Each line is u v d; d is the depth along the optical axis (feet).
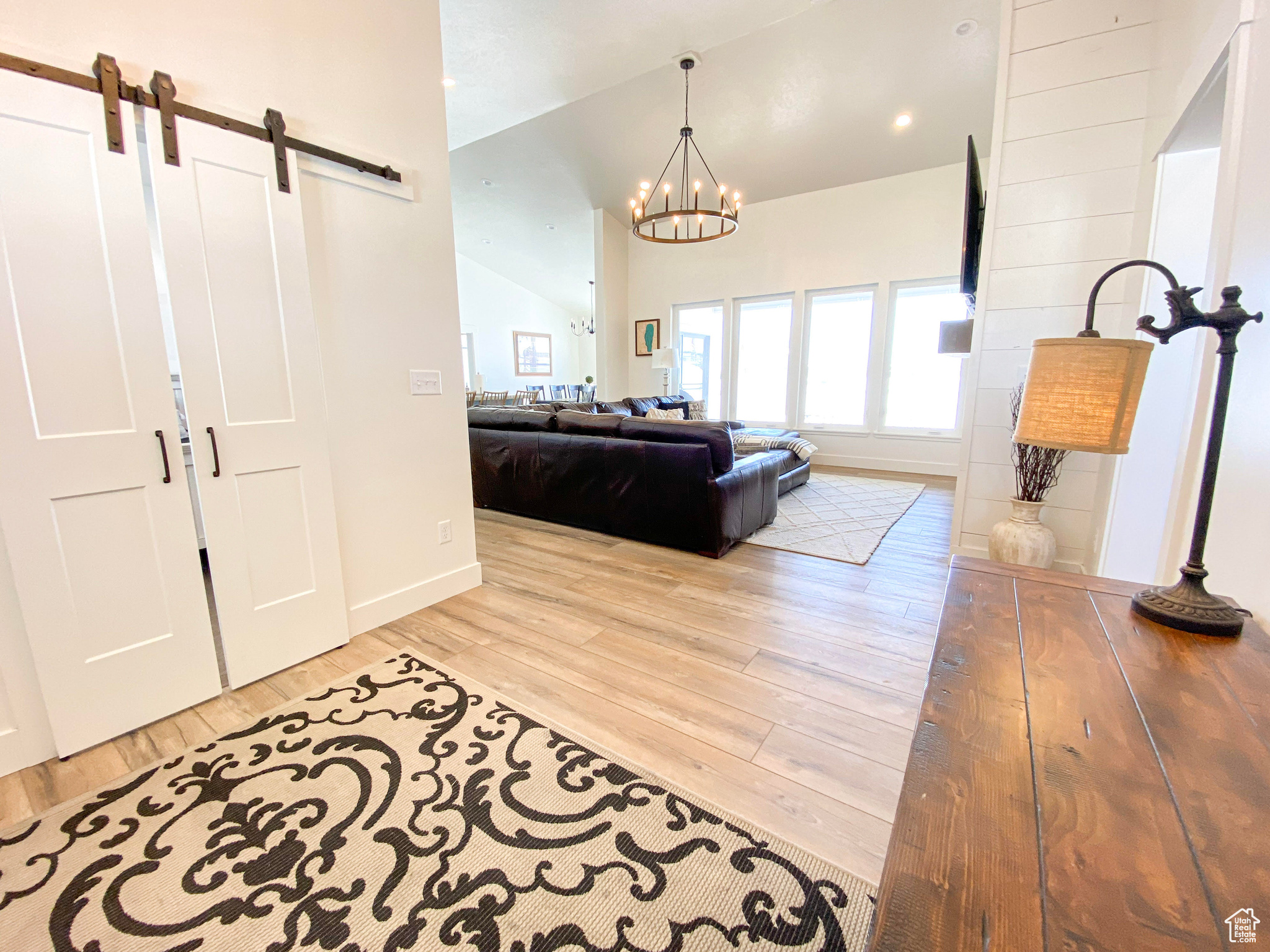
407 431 7.89
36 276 4.65
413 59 7.45
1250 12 4.45
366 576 7.56
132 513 5.34
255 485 6.15
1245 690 2.57
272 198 6.01
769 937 3.46
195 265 5.50
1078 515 9.09
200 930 3.53
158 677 5.61
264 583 6.33
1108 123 8.18
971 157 9.75
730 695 6.05
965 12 11.64
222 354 5.76
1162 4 7.34
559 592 8.99
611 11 9.50
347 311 6.98
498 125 13.73
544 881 3.85
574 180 20.44
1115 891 1.56
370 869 3.95
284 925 3.56
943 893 1.58
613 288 24.08
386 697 6.05
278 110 6.07
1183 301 2.98
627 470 11.28
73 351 4.89
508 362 34.19
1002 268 9.12
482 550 11.23
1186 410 5.34
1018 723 2.34
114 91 4.89
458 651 7.06
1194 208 7.13
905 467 20.36
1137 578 7.63
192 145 5.39
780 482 14.94
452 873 3.92
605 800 4.57
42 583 4.88
